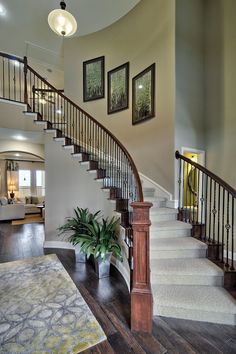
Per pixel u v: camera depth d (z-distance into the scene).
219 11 3.37
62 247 4.11
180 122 3.36
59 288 2.51
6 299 2.26
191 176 3.72
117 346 1.63
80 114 4.97
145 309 1.78
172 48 3.36
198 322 1.91
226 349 1.62
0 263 3.29
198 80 3.56
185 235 2.87
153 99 3.74
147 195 3.66
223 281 2.20
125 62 4.36
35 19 4.30
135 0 3.98
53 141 4.21
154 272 2.21
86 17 4.34
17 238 4.86
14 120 4.29
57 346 1.62
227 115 3.23
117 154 3.71
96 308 2.12
